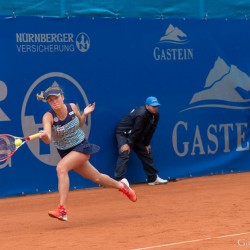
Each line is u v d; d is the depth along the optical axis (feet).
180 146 100.83
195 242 54.65
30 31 89.15
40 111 89.51
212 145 103.55
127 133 94.17
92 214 72.28
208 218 66.28
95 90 93.91
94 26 93.97
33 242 57.57
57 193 90.27
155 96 98.58
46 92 63.52
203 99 102.68
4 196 87.25
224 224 62.59
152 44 98.48
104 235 59.26
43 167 90.02
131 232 60.23
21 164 88.38
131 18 96.84
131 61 96.78
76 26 92.63
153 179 96.12
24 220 70.54
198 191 88.02
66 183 63.77
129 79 96.58
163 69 99.25
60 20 91.35
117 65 95.66
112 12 95.55
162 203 78.54
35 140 89.30
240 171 106.11
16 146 62.80
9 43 87.66
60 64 91.25
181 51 100.83
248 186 91.20
